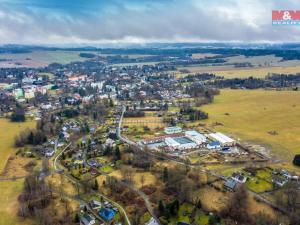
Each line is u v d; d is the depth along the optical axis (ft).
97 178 653.71
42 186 598.34
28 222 511.40
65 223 501.15
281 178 619.67
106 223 501.97
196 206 524.11
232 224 481.05
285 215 497.87
